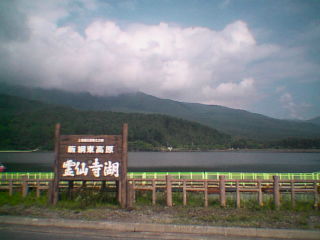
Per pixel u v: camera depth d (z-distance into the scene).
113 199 11.09
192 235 7.06
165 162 77.19
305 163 78.88
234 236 7.04
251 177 20.20
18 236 6.88
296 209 9.84
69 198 11.05
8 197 11.91
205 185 10.71
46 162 75.19
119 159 10.40
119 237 6.83
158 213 9.12
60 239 6.62
